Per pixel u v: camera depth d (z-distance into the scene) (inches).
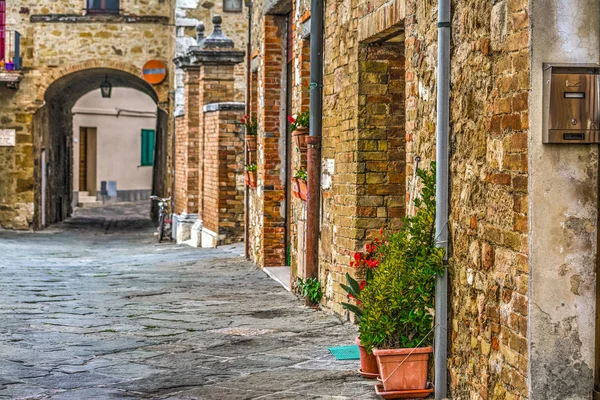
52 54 1311.5
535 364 216.5
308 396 289.9
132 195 2129.7
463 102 264.5
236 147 897.5
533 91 215.3
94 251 1021.8
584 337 217.0
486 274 245.0
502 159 233.1
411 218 288.8
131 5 1323.8
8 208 1307.8
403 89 410.0
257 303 504.1
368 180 411.2
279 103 669.3
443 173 276.5
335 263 446.3
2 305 508.4
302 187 503.8
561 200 215.9
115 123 2078.0
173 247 1009.5
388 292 285.7
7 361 349.1
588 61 215.8
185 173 1080.8
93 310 486.6
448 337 277.7
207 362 345.1
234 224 908.6
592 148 216.5
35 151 1325.0
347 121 424.5
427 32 302.4
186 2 1227.9
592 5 215.5
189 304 505.4
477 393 252.1
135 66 1330.0
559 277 216.5
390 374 281.9
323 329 411.5
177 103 1193.4
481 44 249.4
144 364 343.0
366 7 395.9
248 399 288.0
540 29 215.3
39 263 832.9
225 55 957.8
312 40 477.7
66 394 296.4
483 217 247.4
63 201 1585.9
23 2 1304.1
